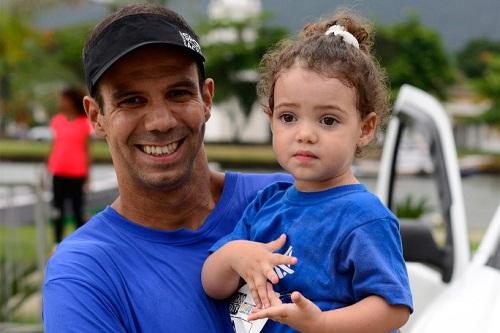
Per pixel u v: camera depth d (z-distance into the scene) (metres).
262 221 2.59
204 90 2.82
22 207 9.74
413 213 10.70
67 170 11.50
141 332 2.54
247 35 34.94
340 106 2.41
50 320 2.47
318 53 2.43
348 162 2.45
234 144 37.16
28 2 23.52
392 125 5.46
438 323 3.51
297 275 2.40
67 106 11.51
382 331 2.28
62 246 2.67
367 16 2.93
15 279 8.05
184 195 2.76
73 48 36.66
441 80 35.47
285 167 2.48
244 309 2.51
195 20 35.16
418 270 4.80
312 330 2.22
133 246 2.67
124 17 2.59
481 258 4.23
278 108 2.48
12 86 38.44
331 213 2.42
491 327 3.33
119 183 2.75
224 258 2.50
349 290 2.36
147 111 2.62
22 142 41.12
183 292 2.61
